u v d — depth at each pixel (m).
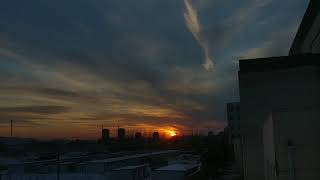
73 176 57.09
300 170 13.97
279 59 22.86
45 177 57.56
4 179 59.25
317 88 21.92
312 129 14.17
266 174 20.02
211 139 118.06
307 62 22.31
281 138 14.34
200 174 54.91
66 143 144.38
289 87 22.38
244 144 23.20
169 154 110.81
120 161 68.12
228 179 45.41
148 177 65.19
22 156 109.75
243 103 23.20
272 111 14.61
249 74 23.27
